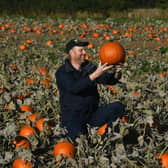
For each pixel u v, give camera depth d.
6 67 11.65
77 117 6.07
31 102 7.53
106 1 31.31
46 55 14.18
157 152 5.72
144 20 26.45
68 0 31.50
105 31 21.45
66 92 6.02
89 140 5.83
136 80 9.88
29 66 12.08
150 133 6.21
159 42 18.17
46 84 8.84
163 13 30.03
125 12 30.92
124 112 6.38
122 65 6.03
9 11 31.48
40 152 5.86
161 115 6.98
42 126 6.06
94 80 5.73
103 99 7.89
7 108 7.11
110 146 5.66
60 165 5.18
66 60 6.05
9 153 5.36
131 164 5.25
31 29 22.19
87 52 14.98
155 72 11.67
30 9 31.48
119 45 6.05
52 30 21.11
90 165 5.18
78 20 25.55
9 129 5.83
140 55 14.76
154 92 8.32
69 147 5.53
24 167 5.17
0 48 16.70
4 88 8.57
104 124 6.21
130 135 6.21
